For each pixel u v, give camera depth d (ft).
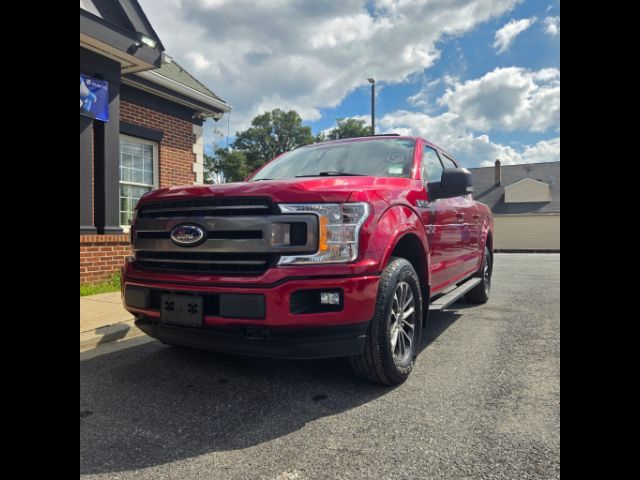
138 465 6.84
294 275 8.41
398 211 10.18
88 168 22.04
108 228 23.35
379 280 9.46
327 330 8.55
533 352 12.41
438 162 14.88
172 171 30.35
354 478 6.43
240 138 200.44
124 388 9.98
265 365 11.52
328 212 8.66
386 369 9.46
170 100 29.91
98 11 21.83
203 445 7.45
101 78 22.89
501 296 22.67
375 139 14.03
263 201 8.78
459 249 14.96
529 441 7.41
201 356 12.34
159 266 10.00
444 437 7.61
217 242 8.90
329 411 8.71
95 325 14.55
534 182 108.17
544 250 103.71
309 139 200.64
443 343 13.50
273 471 6.63
